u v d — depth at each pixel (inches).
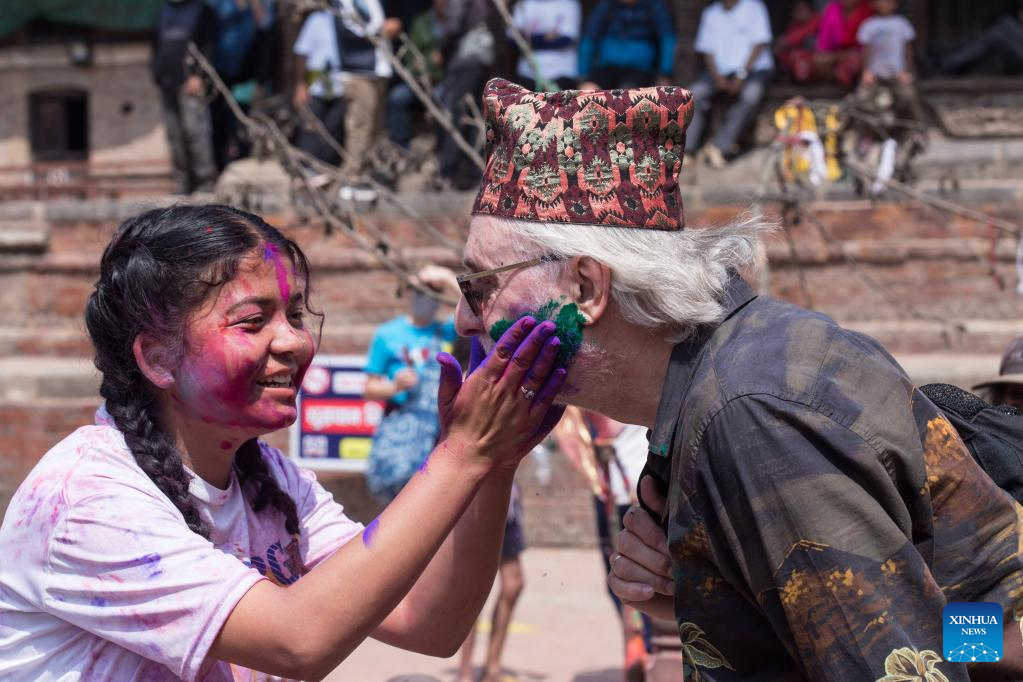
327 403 306.7
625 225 66.9
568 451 179.3
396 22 353.4
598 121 67.7
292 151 195.3
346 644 63.8
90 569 63.9
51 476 66.2
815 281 364.5
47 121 518.6
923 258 361.4
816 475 59.9
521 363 65.9
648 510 75.7
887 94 398.0
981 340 349.1
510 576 204.1
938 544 65.9
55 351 389.4
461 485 66.7
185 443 70.3
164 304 66.6
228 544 71.2
